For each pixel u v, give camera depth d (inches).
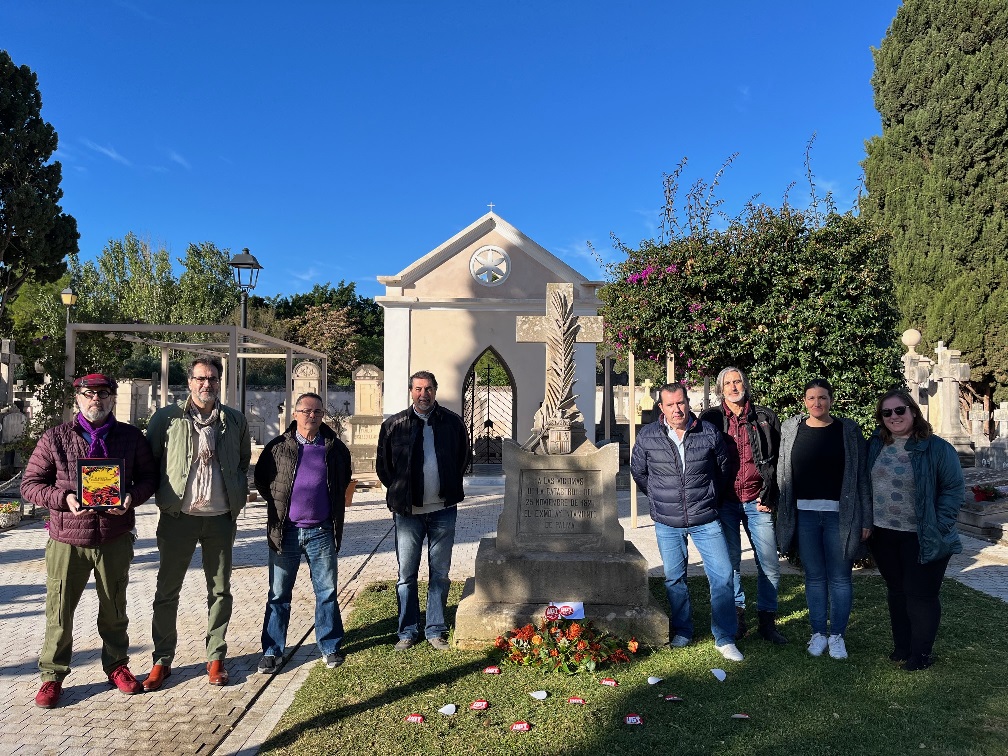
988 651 175.6
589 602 186.5
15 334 671.8
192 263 1414.9
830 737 132.2
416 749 128.8
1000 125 781.3
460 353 588.1
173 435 159.0
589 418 561.3
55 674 150.3
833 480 175.2
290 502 171.6
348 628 201.2
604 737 132.6
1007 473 404.2
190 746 131.3
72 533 146.0
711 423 184.7
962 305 788.6
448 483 184.1
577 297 591.8
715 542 178.4
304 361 647.1
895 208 852.6
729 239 283.1
